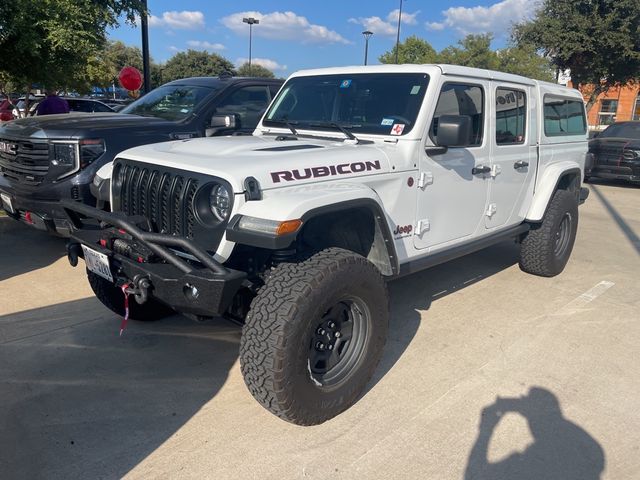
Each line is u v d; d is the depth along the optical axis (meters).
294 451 2.82
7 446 2.78
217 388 3.40
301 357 2.73
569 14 18.44
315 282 2.74
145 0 9.67
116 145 5.33
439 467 2.74
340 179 3.19
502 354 3.98
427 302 4.98
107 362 3.67
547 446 2.93
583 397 3.43
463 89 4.08
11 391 3.28
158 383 3.44
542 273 5.68
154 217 3.22
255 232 2.68
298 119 4.29
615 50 18.11
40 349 3.80
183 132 5.89
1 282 5.01
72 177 5.11
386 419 3.12
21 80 9.28
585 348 4.12
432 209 3.90
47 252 5.93
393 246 3.33
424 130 3.69
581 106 6.16
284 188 2.93
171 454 2.77
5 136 5.57
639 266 6.39
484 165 4.37
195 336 4.11
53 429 2.93
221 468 2.68
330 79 4.29
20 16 7.81
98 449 2.79
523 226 5.23
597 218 9.27
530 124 4.99
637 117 39.91
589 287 5.54
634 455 2.89
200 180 2.93
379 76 4.04
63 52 8.72
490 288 5.41
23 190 5.24
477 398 3.37
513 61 22.38
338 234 3.45
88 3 8.38
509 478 2.68
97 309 4.50
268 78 6.89
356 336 3.16
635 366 3.86
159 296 2.89
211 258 2.69
